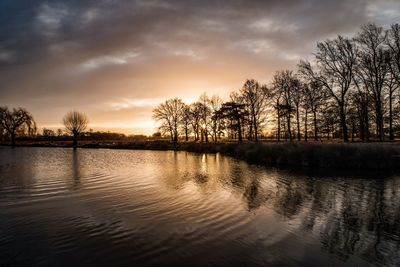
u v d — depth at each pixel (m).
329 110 55.31
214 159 42.56
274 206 15.07
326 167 29.23
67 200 16.48
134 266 8.61
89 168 32.16
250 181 22.45
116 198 16.86
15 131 95.62
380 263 8.90
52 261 8.93
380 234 11.20
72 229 11.65
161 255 9.31
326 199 16.50
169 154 56.09
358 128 62.25
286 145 35.59
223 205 15.25
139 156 51.00
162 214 13.64
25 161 41.12
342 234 11.19
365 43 39.75
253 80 70.00
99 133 135.38
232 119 77.00
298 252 9.60
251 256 9.28
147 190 19.16
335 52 41.97
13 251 9.63
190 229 11.64
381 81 40.03
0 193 18.52
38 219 12.98
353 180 22.12
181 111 97.81
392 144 30.36
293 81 58.06
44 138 119.94
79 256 9.25
